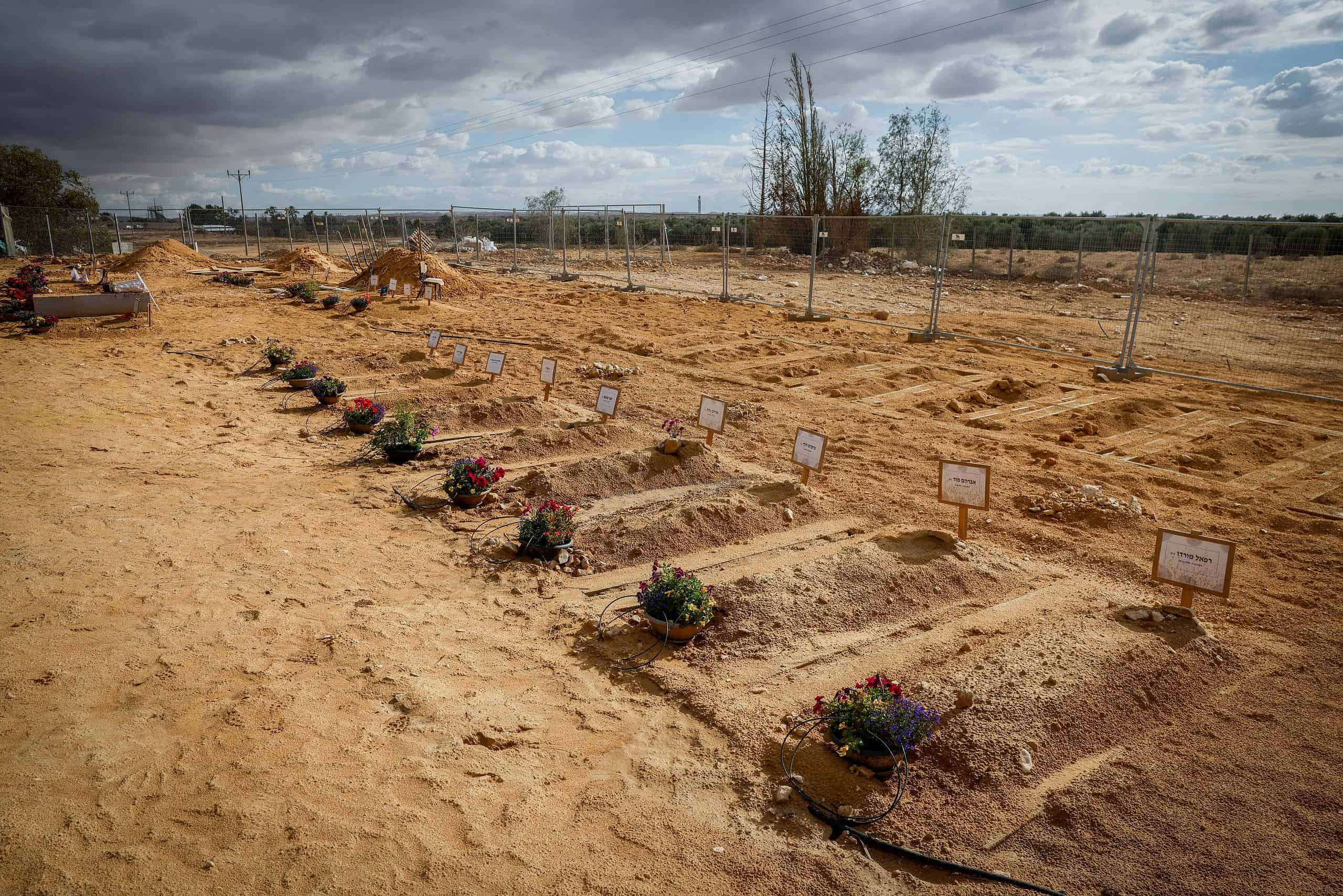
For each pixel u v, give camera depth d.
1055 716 4.29
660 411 11.21
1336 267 23.41
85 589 5.62
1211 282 27.25
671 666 5.03
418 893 3.19
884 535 6.74
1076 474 8.89
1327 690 4.83
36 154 43.91
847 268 34.19
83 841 3.38
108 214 45.25
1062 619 5.52
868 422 11.05
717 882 3.32
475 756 4.06
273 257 42.62
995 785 3.88
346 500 7.72
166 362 14.27
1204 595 6.04
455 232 38.25
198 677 4.63
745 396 12.41
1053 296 26.72
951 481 6.67
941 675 4.72
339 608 5.59
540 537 6.51
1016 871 3.43
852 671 4.90
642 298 24.78
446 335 17.28
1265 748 4.27
